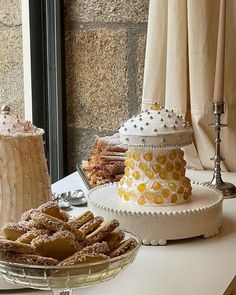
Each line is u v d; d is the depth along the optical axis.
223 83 1.42
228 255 1.02
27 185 1.02
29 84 1.71
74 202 1.27
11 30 1.65
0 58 1.62
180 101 1.54
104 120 1.78
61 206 1.24
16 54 1.67
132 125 1.10
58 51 1.75
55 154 1.80
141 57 1.72
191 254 1.03
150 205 1.10
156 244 1.06
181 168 1.13
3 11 1.62
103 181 1.35
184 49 1.53
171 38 1.52
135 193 1.11
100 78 1.76
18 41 1.67
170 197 1.10
